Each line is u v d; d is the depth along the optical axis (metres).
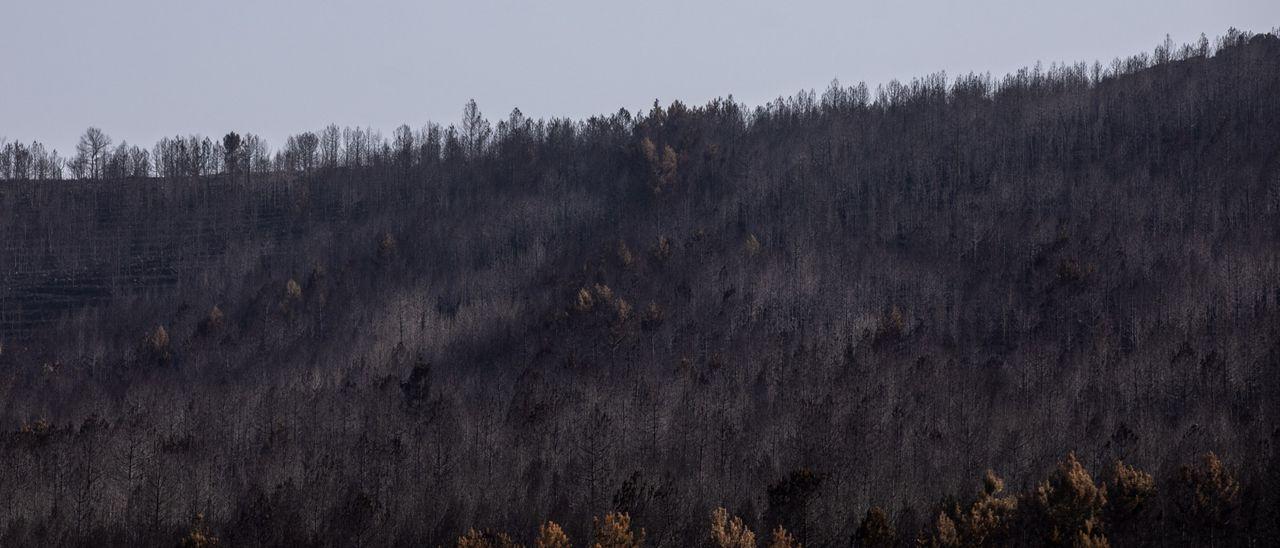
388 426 170.38
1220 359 168.12
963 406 162.00
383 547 131.75
